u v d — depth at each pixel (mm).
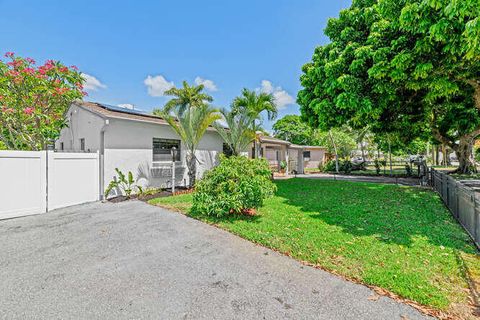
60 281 2787
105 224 5035
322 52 8117
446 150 25000
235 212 5586
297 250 3547
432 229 4438
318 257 3307
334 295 2467
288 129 29625
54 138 9867
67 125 9867
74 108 9797
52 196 6348
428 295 2385
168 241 4055
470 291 2455
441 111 11711
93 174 7512
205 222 5074
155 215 5711
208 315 2197
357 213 5660
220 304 2355
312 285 2664
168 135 10273
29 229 4727
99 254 3543
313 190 9234
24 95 8867
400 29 5289
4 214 5477
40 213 5992
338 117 7547
